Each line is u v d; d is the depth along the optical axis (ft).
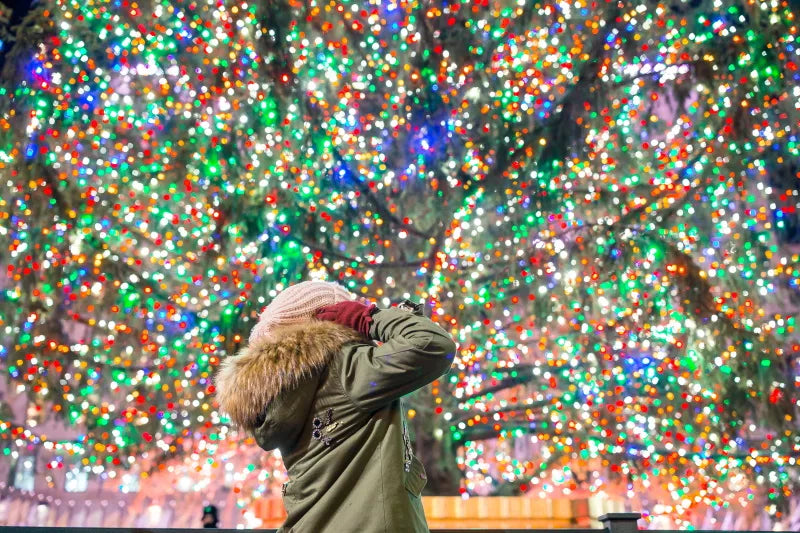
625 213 28.25
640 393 27.02
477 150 28.91
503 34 29.27
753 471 26.78
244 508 28.50
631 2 29.60
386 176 27.73
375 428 6.22
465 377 26.30
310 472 6.13
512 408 28.30
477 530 10.07
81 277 26.81
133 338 26.99
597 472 27.71
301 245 27.27
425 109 29.60
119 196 27.32
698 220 28.43
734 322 26.91
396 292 28.17
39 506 39.75
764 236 27.73
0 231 26.35
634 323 27.37
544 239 27.68
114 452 26.22
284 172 27.32
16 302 26.20
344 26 30.96
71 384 26.37
